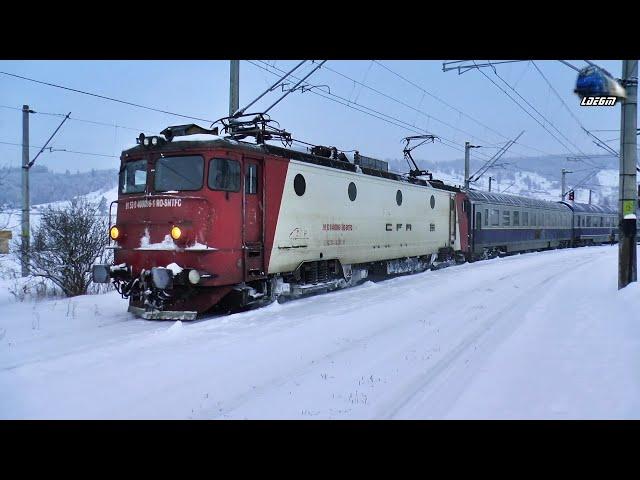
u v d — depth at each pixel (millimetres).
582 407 5070
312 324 9023
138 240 10289
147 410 5199
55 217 14008
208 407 5281
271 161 11375
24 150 20953
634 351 6699
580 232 42406
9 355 7168
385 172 16484
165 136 10547
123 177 10922
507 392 5559
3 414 5094
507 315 10141
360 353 7328
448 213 21422
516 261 25047
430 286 14695
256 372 6387
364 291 13828
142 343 7656
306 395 5629
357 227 14688
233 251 10266
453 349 7496
